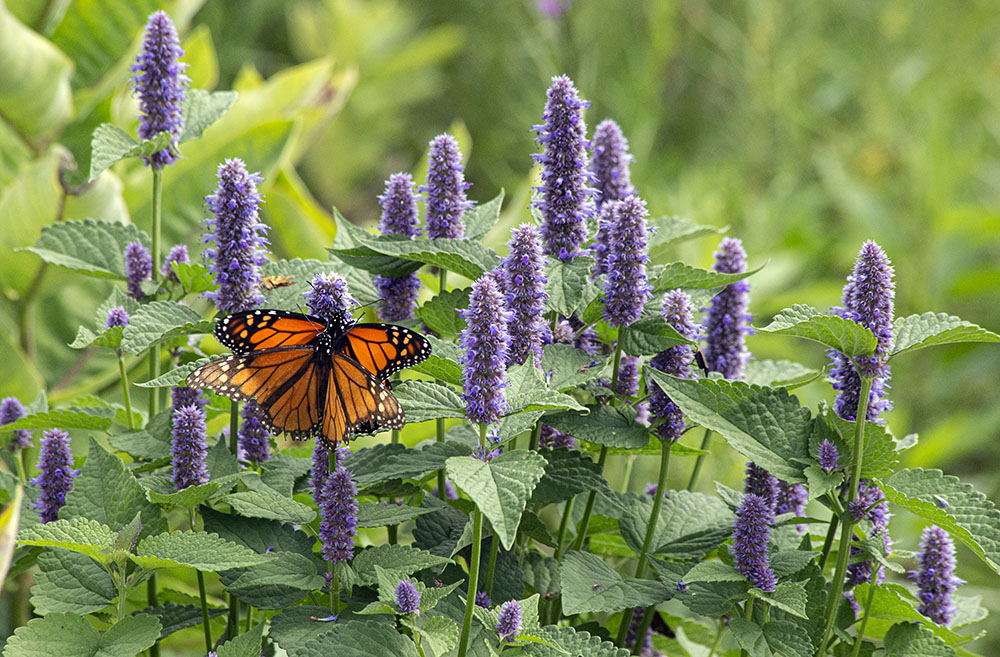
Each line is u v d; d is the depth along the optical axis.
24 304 3.25
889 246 4.55
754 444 2.87
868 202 4.61
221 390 2.86
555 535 2.98
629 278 2.88
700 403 2.88
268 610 2.94
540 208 2.92
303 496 2.93
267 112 3.47
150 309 2.91
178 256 2.98
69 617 2.85
